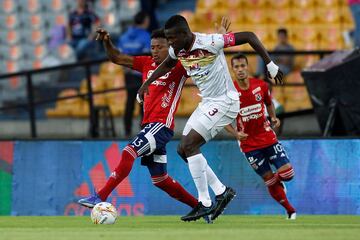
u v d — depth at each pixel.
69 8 74.12
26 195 43.50
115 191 42.53
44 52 72.31
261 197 41.88
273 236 24.55
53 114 52.94
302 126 49.00
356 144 41.25
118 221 35.16
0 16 74.44
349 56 45.41
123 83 56.41
